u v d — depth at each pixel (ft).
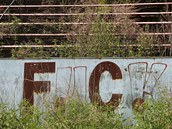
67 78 35.42
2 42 47.70
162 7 51.65
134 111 33.14
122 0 52.75
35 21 50.70
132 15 49.88
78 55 42.86
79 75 35.37
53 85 35.35
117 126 31.30
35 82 35.50
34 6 52.65
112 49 43.16
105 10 48.98
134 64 35.09
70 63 35.53
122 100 34.73
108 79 35.17
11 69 35.70
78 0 52.90
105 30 44.45
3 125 30.19
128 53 43.11
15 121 30.76
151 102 32.24
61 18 49.65
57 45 45.52
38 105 34.27
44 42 48.16
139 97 34.71
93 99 34.78
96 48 43.06
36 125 30.94
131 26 45.91
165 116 30.37
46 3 53.67
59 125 30.19
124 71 35.12
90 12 47.78
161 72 34.81
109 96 34.91
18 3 54.03
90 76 35.29
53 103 33.17
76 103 32.63
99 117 31.35
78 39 44.39
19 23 49.34
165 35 45.62
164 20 49.39
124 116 34.17
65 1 53.16
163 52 43.73
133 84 34.91
